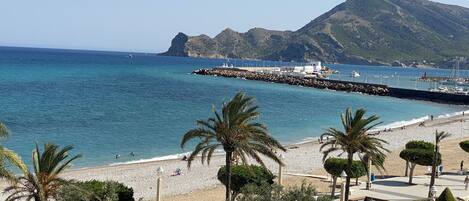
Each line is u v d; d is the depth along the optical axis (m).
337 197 41.25
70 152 61.22
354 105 133.38
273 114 106.25
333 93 169.38
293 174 52.09
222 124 31.97
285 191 24.08
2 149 23.14
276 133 83.62
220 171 36.31
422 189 43.00
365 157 41.69
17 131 71.62
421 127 94.56
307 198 23.48
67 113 91.12
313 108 120.75
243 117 31.61
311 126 92.56
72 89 136.38
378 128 94.12
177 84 174.00
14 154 23.62
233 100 32.12
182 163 57.69
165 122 87.31
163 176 51.03
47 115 87.50
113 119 87.56
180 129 81.06
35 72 196.88
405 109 132.12
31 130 73.00
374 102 145.62
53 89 133.25
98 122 83.44
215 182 49.06
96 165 55.91
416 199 39.44
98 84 157.38
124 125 82.19
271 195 23.23
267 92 158.50
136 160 59.31
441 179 47.66
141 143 69.06
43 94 120.00
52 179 25.91
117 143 68.19
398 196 40.22
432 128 93.12
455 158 62.19
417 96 164.62
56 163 26.05
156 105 110.69
